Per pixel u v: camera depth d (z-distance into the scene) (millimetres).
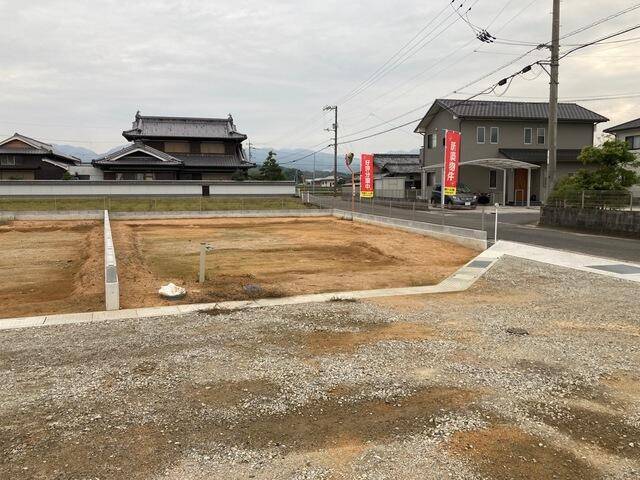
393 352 5484
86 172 41156
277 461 3293
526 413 3990
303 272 11422
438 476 3113
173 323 6770
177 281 9891
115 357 5348
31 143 38719
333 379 4691
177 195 34000
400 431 3697
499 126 31672
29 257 13984
